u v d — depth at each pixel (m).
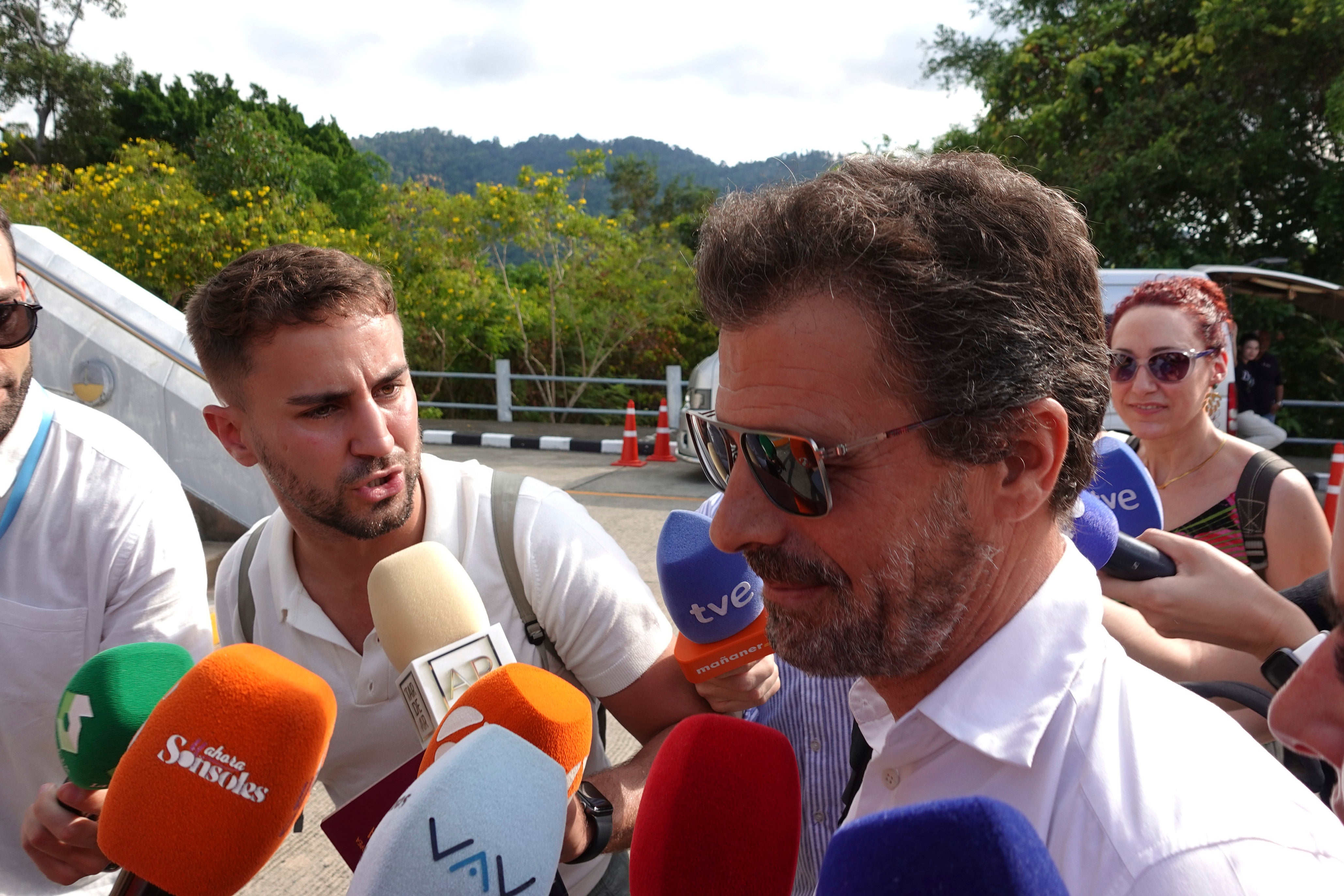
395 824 0.73
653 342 15.56
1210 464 2.28
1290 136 11.37
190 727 0.93
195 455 5.11
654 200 46.22
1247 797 0.68
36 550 1.55
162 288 12.45
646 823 0.94
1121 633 1.46
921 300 0.75
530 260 16.98
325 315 1.30
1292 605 1.31
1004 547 0.83
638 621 1.45
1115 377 2.34
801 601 0.86
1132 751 0.74
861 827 0.58
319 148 27.42
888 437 0.78
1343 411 11.79
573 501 1.57
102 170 13.50
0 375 1.49
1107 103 11.98
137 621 1.58
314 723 0.96
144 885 0.97
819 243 0.78
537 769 0.80
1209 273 7.00
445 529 1.46
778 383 0.80
